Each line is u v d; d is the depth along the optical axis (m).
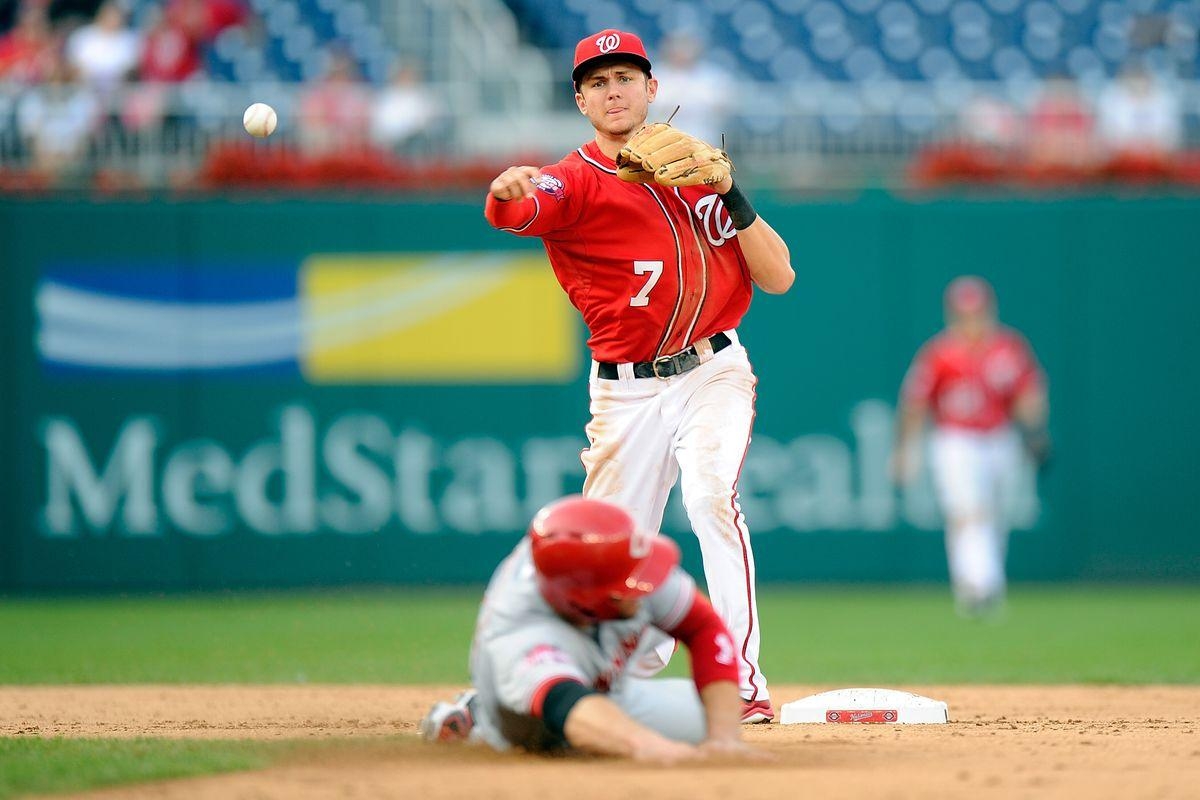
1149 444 54.62
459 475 53.91
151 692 28.48
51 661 35.31
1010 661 35.66
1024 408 47.62
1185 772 16.17
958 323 51.75
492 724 17.05
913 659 36.19
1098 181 54.88
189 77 57.88
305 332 53.72
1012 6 67.44
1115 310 54.69
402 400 53.91
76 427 53.22
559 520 15.48
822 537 54.34
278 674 32.56
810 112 56.59
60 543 53.06
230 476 53.53
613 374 21.92
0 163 54.28
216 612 48.25
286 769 16.45
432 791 14.68
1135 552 54.72
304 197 53.94
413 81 56.41
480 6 63.22
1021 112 56.22
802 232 54.47
